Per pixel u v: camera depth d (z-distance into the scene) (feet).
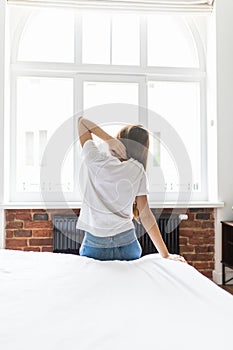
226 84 12.28
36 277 4.39
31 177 12.55
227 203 12.26
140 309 3.34
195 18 12.91
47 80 12.62
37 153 12.57
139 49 12.75
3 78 11.62
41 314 3.21
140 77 12.74
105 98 12.73
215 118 12.35
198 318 3.13
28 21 12.44
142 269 4.82
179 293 3.83
